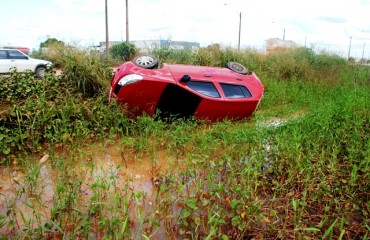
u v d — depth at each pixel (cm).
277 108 1023
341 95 1163
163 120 712
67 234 316
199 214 361
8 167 469
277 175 472
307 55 1972
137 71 681
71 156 510
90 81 805
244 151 548
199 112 729
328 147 554
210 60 1429
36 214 326
